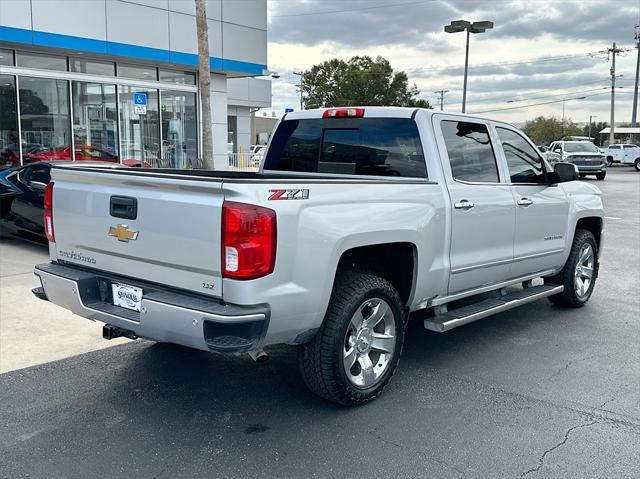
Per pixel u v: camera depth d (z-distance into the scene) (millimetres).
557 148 33000
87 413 4027
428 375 4770
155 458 3480
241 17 19219
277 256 3443
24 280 7383
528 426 3918
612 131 61969
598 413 4117
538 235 5820
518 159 5688
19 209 9250
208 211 3404
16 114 14852
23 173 9289
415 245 4379
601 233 6969
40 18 14203
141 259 3801
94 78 16359
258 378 4660
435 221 4535
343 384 3973
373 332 4250
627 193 22891
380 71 48656
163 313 3500
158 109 18219
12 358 4961
